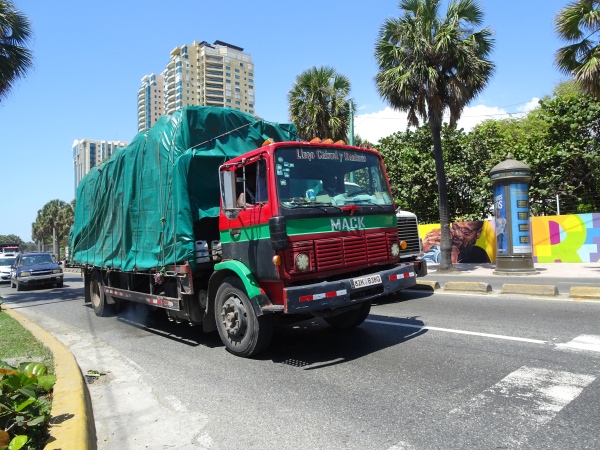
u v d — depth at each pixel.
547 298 8.94
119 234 8.80
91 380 5.45
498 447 3.26
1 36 15.20
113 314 10.45
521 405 3.94
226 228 6.28
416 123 17.94
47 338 7.35
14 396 3.57
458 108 16.98
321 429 3.73
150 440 3.75
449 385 4.52
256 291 5.60
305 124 22.88
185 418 4.16
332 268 5.57
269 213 5.41
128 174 8.38
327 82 22.45
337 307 5.48
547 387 4.31
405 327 7.18
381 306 9.38
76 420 3.72
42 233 80.00
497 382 4.52
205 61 113.12
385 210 6.41
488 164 22.97
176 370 5.70
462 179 23.45
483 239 20.80
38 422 3.35
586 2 13.23
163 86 117.81
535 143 22.52
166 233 7.02
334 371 5.24
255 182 5.73
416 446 3.34
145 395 4.85
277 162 5.54
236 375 5.33
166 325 8.88
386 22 16.89
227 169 6.02
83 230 11.25
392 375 4.95
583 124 20.33
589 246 17.83
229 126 7.44
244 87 121.12
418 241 10.16
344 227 5.81
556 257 18.56
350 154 6.38
